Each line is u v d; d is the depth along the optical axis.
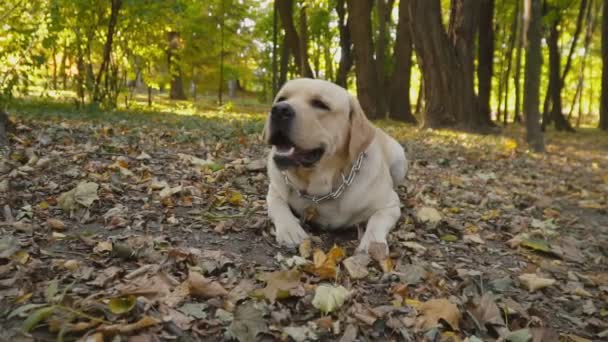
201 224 3.41
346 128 3.32
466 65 14.80
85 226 3.15
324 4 21.05
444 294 2.71
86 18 11.30
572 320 2.71
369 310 2.34
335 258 2.93
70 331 1.86
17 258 2.47
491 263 3.44
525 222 4.55
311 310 2.32
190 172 4.85
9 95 8.06
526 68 10.84
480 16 18.83
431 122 14.83
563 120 21.20
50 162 4.39
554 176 7.96
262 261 2.88
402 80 19.33
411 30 14.89
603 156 11.61
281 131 3.03
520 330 2.38
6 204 3.34
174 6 12.12
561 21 21.72
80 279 2.32
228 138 7.51
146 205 3.64
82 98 11.09
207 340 2.00
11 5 9.05
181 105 17.97
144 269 2.46
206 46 22.14
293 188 3.42
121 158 4.94
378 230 3.24
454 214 4.62
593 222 5.07
